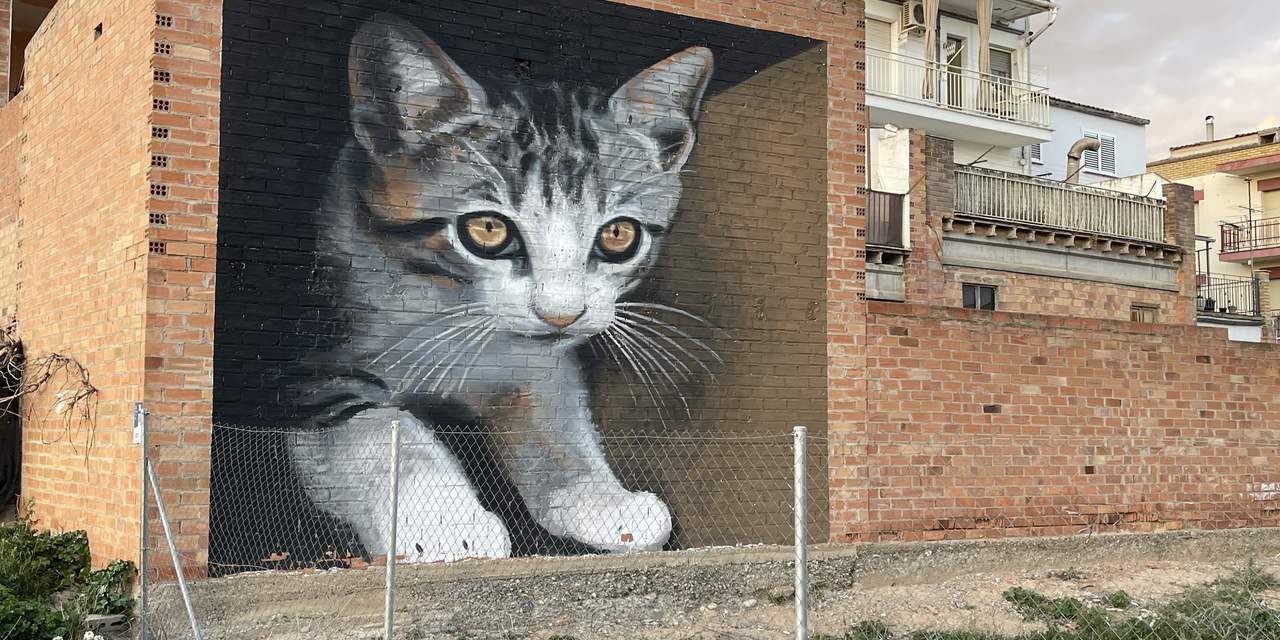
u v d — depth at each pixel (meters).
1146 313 20.06
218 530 8.68
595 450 10.15
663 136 10.66
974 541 11.31
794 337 11.02
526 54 10.16
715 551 10.27
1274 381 13.50
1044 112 27.09
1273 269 34.66
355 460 9.22
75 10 10.68
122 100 9.36
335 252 9.28
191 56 8.86
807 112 11.34
